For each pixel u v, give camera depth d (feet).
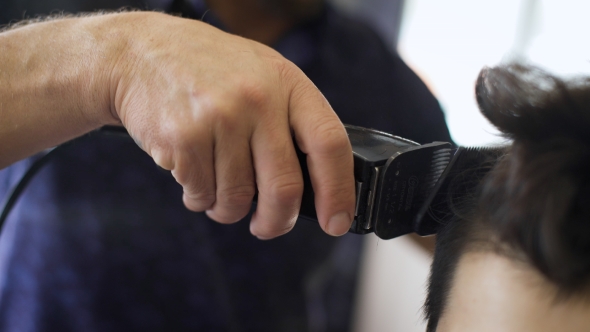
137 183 2.31
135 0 2.32
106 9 2.30
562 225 0.71
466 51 4.20
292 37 2.30
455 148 1.19
